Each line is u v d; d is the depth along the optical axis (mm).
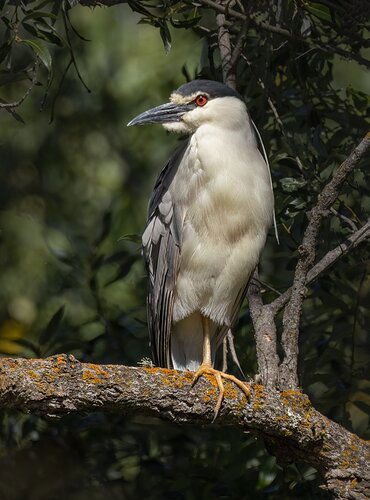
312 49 8734
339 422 8570
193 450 9000
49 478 9133
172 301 8625
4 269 11578
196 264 8508
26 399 6070
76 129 11961
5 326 10539
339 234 8602
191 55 11680
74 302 10586
